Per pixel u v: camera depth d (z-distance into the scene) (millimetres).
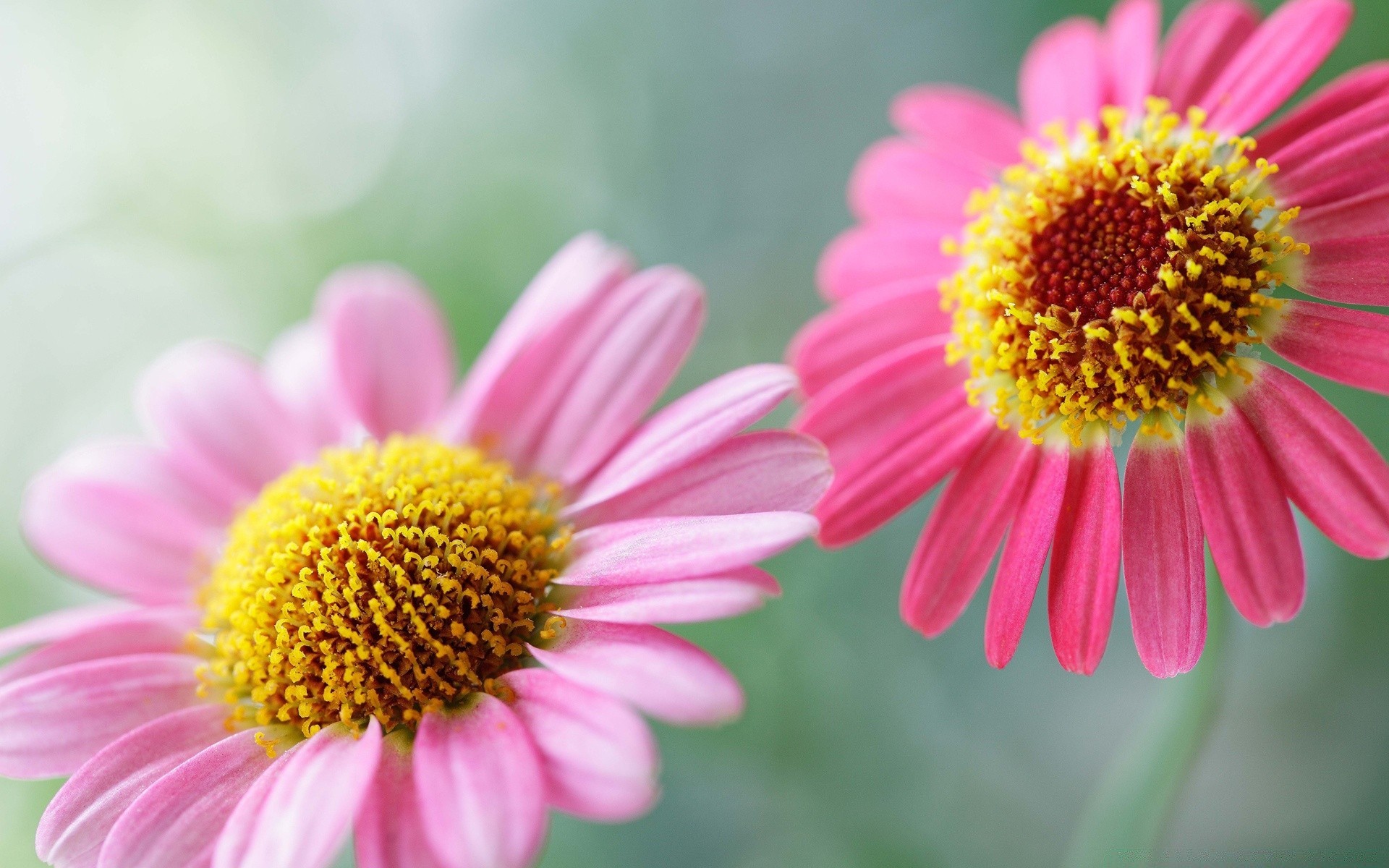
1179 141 147
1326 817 167
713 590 134
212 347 160
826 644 174
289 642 142
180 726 143
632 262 155
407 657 140
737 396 142
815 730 172
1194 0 172
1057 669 177
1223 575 140
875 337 153
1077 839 150
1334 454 139
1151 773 144
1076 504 144
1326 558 168
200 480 157
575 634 140
